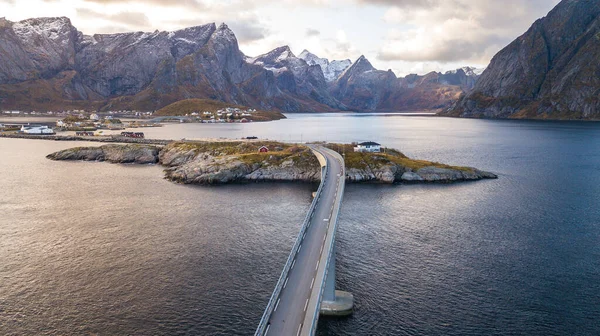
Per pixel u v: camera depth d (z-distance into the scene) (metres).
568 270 65.88
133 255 71.88
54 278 63.34
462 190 120.44
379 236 80.88
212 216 94.75
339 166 117.12
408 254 72.12
